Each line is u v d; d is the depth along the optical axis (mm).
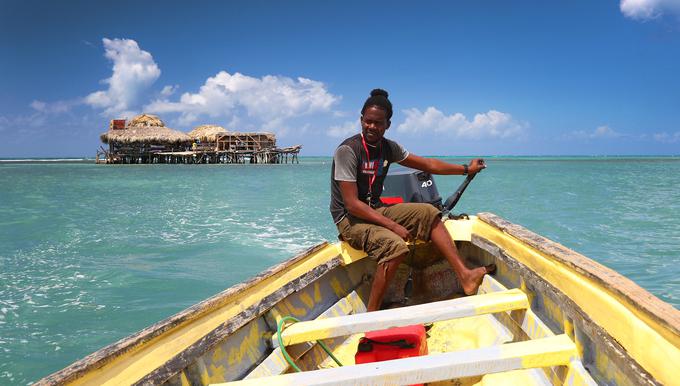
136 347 1944
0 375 4602
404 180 4156
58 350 5148
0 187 28391
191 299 6797
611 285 1821
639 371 1537
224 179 37000
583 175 40031
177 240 11000
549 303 2613
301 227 12992
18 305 6461
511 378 2617
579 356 2113
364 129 3412
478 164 3988
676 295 6609
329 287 3576
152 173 46406
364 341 2793
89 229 12617
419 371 2082
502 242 3156
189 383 2133
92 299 6770
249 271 8289
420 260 4023
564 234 11219
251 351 2596
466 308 2670
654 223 12797
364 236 3344
